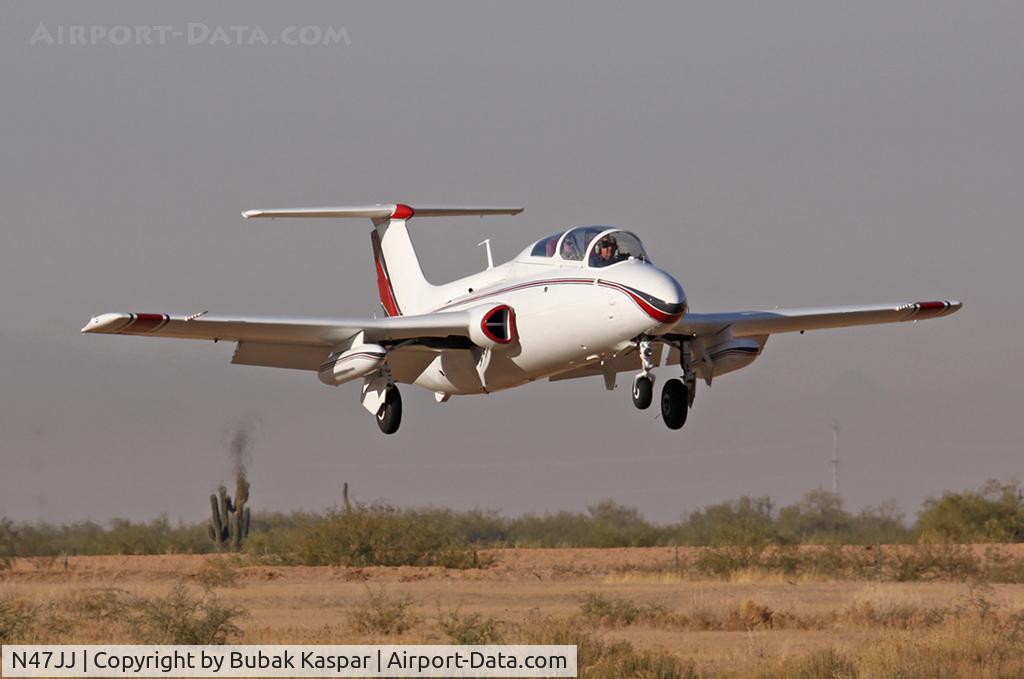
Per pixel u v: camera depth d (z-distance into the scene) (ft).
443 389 278.26
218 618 230.89
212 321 241.35
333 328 250.57
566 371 263.49
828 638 250.37
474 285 271.90
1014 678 190.08
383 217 335.88
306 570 428.56
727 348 262.26
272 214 326.24
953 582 393.50
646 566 447.83
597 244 239.71
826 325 296.51
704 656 220.43
